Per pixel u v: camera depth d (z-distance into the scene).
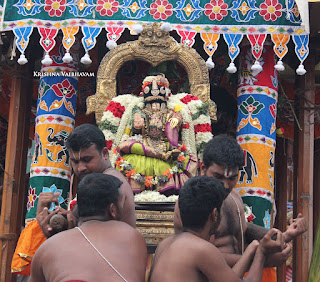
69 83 11.78
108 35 10.80
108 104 10.30
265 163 11.21
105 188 5.74
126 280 5.18
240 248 7.22
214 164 6.84
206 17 11.01
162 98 10.02
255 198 11.04
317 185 16.19
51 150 11.40
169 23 10.62
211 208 5.73
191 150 9.98
